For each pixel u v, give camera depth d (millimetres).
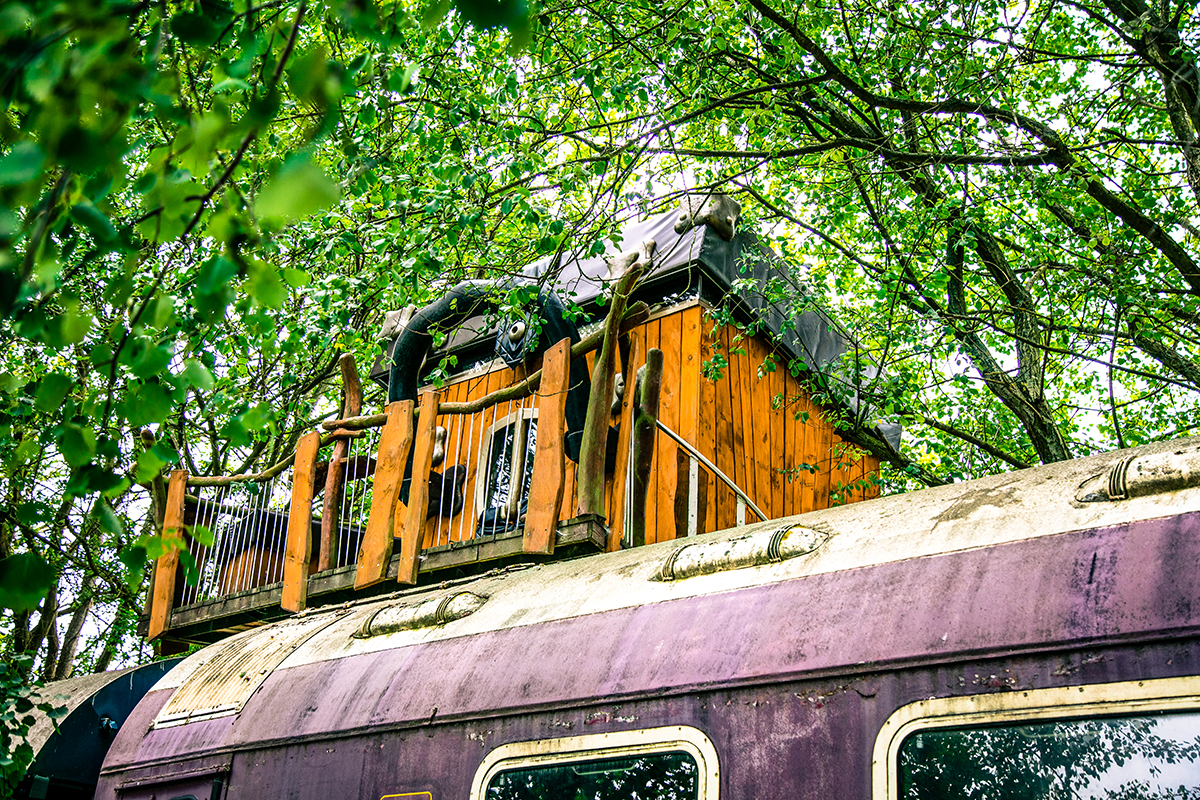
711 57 8898
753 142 10094
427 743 4324
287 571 7152
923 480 11070
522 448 8242
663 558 4586
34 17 1987
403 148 7461
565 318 7789
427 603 5250
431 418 6980
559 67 8281
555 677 4109
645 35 8445
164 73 2221
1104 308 8805
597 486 6176
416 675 4680
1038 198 9727
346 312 7090
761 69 9391
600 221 7949
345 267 7371
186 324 3391
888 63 9305
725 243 9078
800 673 3438
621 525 6277
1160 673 2768
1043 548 3318
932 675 3160
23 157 1906
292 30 2361
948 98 8820
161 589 7945
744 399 9094
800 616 3646
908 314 9820
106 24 2006
